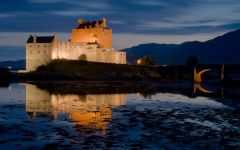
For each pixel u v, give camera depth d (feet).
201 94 358.23
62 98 303.48
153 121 188.34
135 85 493.77
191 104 269.85
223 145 135.54
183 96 335.26
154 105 261.85
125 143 137.69
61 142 139.03
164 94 355.15
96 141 140.67
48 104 261.24
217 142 140.05
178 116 207.21
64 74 618.03
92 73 640.17
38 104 261.24
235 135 152.97
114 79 624.59
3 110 227.81
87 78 610.24
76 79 602.03
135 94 350.23
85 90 390.63
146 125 175.94
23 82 540.11
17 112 218.79
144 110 233.14
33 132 156.76
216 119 196.24
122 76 643.86
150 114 214.69
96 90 392.06
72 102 274.57
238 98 317.63
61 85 472.85
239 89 431.02
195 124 179.63
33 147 132.05
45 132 156.87
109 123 180.55
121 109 237.25
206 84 533.14
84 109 234.79
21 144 136.05
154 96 332.60
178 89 425.69
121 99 301.63
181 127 171.12
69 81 575.38
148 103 274.77
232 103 277.23
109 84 508.12
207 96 336.70
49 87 433.48
